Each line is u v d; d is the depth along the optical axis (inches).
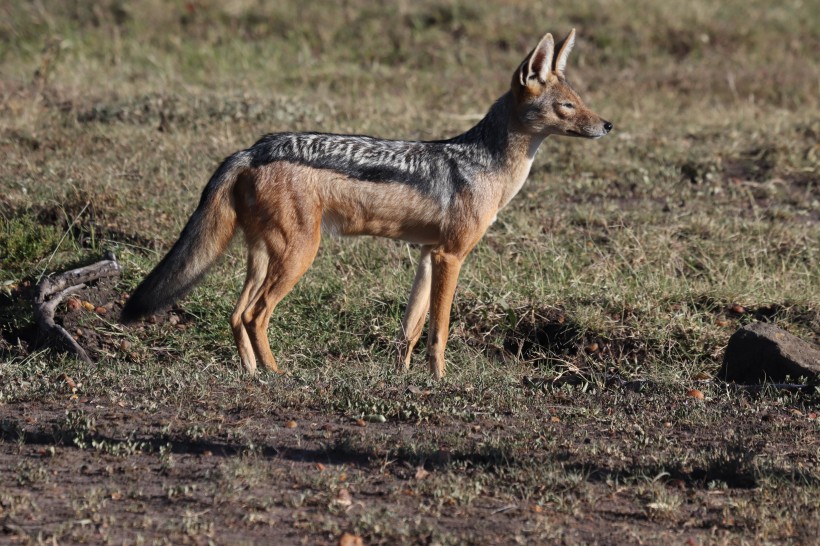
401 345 574.9
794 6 1493.6
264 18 1348.4
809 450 413.4
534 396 484.1
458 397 467.8
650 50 1317.7
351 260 685.9
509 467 376.5
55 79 1066.7
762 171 881.5
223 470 365.1
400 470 378.6
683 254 716.0
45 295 588.1
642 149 916.0
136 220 708.0
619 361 593.3
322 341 603.2
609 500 358.3
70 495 343.9
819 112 1072.2
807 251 722.8
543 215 766.5
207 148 854.5
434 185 548.7
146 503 341.4
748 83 1192.8
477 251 701.3
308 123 940.6
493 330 619.2
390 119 982.4
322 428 423.8
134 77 1117.1
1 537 309.9
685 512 350.9
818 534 330.0
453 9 1369.3
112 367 527.8
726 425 447.5
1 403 446.3
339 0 1400.1
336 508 341.7
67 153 833.5
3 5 1337.4
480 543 318.0
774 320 629.6
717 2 1475.1
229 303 618.5
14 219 667.4
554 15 1379.2
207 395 461.4
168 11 1348.4
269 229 523.8
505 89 1149.7
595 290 645.9
